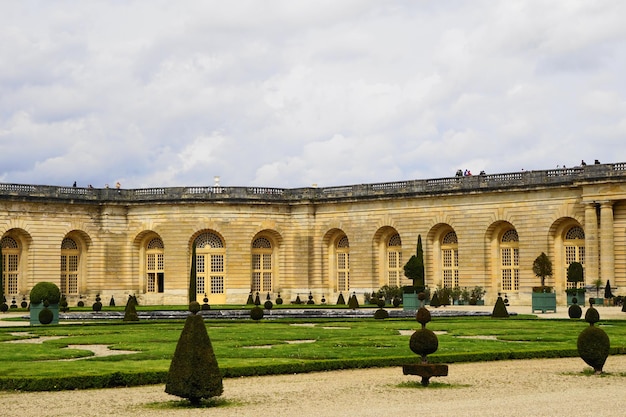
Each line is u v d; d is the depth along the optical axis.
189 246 95.19
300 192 98.19
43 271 91.12
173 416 25.58
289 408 26.61
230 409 26.56
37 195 90.81
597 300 78.62
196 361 27.17
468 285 88.19
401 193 91.81
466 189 88.06
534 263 80.69
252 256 97.25
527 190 84.69
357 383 31.47
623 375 33.28
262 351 40.50
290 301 97.19
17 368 34.31
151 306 89.75
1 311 82.25
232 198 95.50
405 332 52.03
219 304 94.06
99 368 34.31
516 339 46.06
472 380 32.06
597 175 79.94
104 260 95.06
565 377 32.75
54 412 26.25
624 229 79.31
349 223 95.44
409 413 25.47
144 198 96.00
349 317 69.62
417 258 82.38
